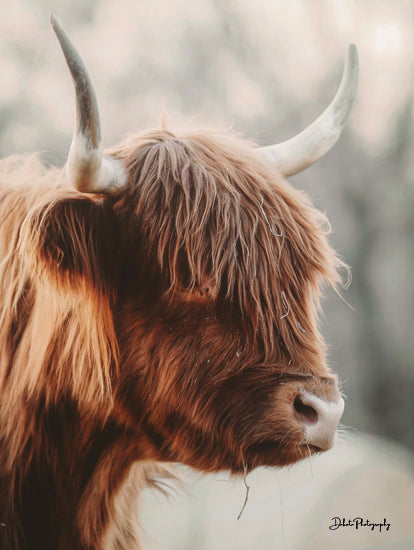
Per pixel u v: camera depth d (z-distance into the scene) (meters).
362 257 16.94
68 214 3.60
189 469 4.75
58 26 3.12
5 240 4.02
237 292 3.67
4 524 3.82
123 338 3.78
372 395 16.58
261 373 3.65
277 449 3.66
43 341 3.80
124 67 16.05
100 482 4.03
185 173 3.75
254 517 7.82
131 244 3.73
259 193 3.82
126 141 4.04
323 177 16.86
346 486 7.99
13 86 14.70
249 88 16.36
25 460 3.87
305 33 17.45
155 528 7.66
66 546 3.96
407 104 17.39
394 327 16.69
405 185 17.17
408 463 10.01
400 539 7.64
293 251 3.81
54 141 14.35
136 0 16.83
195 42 16.72
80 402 3.86
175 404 3.73
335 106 4.30
